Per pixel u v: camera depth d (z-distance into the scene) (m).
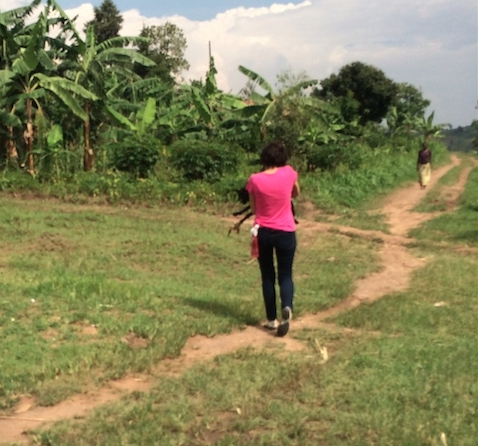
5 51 17.52
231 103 24.11
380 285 7.61
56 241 9.70
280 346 4.70
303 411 3.29
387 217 15.27
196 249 9.73
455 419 3.21
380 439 2.96
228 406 3.37
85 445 2.85
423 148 21.52
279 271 5.16
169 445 2.88
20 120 18.52
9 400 3.37
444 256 9.52
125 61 18.98
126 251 9.19
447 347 4.64
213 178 17.39
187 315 5.38
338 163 22.16
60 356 4.04
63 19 18.14
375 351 4.52
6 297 5.42
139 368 3.96
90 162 18.42
